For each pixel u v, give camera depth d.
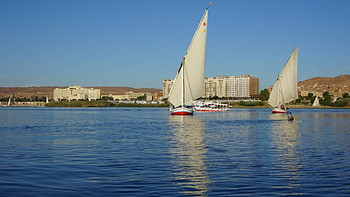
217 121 73.81
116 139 37.06
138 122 69.50
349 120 78.50
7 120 76.12
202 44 84.81
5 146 30.94
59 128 53.16
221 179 17.84
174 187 16.20
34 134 43.00
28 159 23.81
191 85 88.31
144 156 25.16
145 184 16.75
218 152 27.28
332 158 24.50
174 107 99.00
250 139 37.25
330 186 16.58
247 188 16.12
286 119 83.81
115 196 14.73
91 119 81.69
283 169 20.44
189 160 23.44
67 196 14.70
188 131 47.72
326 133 45.19
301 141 35.44
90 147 30.27
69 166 21.23
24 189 15.83
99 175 18.67
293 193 15.40
